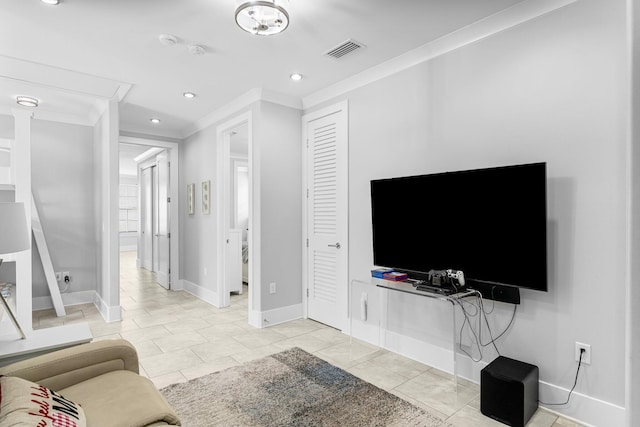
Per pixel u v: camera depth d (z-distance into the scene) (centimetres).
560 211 207
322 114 367
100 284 433
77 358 159
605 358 192
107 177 385
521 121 224
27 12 220
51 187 445
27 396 117
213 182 461
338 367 273
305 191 392
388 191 285
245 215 726
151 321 387
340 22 236
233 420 204
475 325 248
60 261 450
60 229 450
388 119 304
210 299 465
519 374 203
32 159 434
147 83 343
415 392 237
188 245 530
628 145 80
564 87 206
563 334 207
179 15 225
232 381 250
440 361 270
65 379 155
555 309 210
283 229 381
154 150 607
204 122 473
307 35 253
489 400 207
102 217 414
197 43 263
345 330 346
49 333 188
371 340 321
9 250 170
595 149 195
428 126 275
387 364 279
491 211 225
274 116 374
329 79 335
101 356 166
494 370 209
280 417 207
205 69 310
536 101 217
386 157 306
